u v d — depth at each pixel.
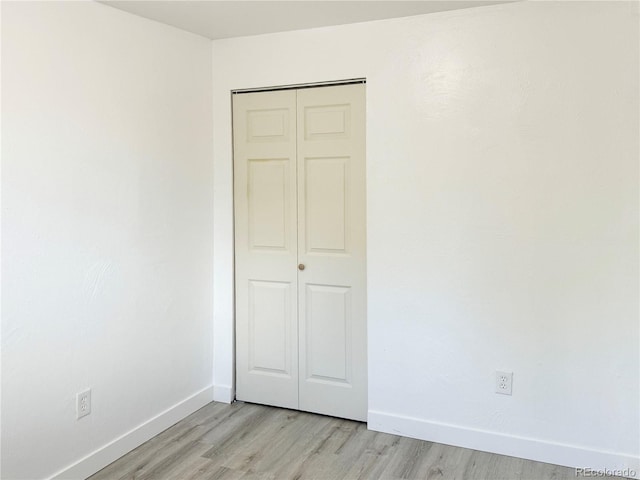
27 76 2.02
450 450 2.59
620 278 2.30
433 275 2.62
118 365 2.49
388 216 2.69
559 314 2.41
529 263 2.45
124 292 2.52
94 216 2.34
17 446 2.03
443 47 2.53
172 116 2.78
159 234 2.72
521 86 2.40
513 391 2.51
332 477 2.34
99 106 2.34
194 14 2.53
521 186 2.44
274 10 2.48
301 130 2.91
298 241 2.97
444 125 2.55
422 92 2.58
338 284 2.89
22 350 2.04
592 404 2.38
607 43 2.26
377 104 2.67
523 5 2.38
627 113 2.24
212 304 3.15
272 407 3.10
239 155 3.07
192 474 2.36
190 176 2.93
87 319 2.32
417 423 2.70
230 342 3.14
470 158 2.52
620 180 2.27
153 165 2.66
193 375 3.01
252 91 3.01
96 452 2.38
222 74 3.04
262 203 3.04
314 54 2.80
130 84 2.51
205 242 3.07
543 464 2.45
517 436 2.51
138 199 2.58
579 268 2.36
